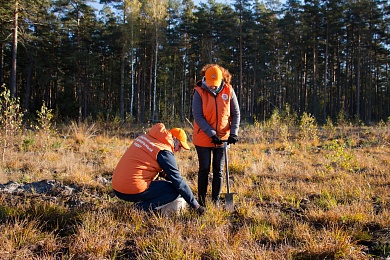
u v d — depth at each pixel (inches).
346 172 260.1
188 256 108.0
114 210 154.4
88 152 362.0
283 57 1657.2
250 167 274.7
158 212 149.8
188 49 1549.0
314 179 238.7
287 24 1443.2
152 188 151.0
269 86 1742.1
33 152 335.9
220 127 167.0
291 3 1478.8
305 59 1598.2
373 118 1908.2
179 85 1646.2
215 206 160.9
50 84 1595.7
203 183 169.5
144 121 1229.1
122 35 1252.5
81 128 535.2
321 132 663.8
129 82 1642.5
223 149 167.5
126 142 486.6
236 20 1423.5
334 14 1342.3
